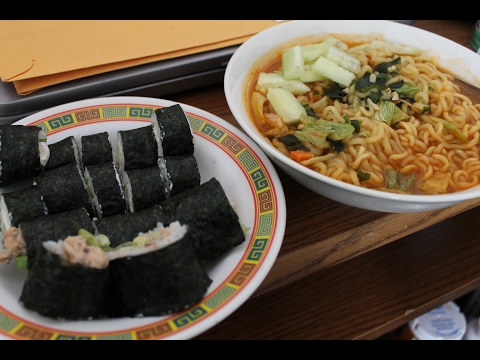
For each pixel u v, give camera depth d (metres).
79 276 0.28
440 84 0.45
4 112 0.40
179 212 0.33
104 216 0.36
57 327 0.28
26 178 0.37
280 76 0.44
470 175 0.39
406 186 0.38
